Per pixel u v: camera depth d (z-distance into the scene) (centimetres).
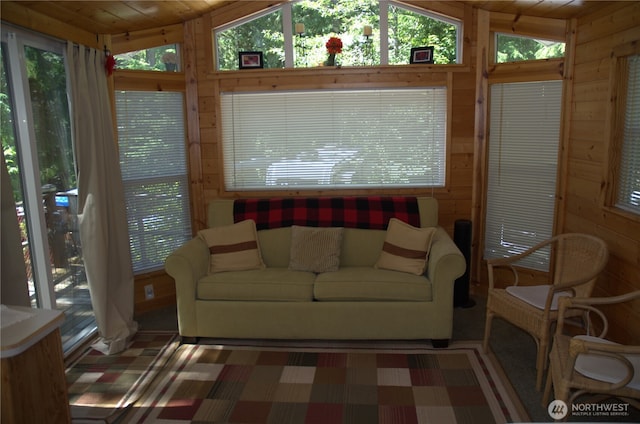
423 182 418
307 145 416
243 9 403
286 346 338
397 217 385
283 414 258
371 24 408
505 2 351
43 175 315
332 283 328
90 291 329
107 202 346
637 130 287
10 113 289
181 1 348
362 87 405
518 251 404
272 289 330
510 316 295
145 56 396
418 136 411
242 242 368
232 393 279
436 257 324
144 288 409
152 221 410
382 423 248
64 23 316
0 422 169
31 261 305
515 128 391
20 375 171
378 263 361
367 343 339
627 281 288
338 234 367
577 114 350
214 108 415
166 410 264
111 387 288
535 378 289
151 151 402
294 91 409
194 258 342
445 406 262
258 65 410
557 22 361
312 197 407
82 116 322
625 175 300
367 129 411
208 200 429
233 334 336
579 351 201
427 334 326
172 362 318
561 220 371
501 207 409
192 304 336
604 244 285
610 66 300
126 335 342
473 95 402
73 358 325
